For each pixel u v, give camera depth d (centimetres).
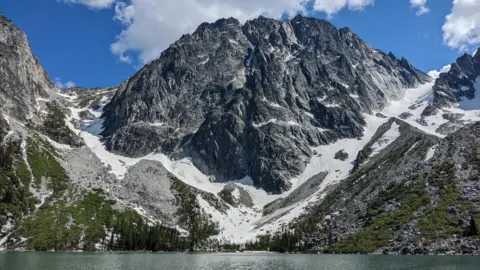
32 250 17688
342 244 17312
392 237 16412
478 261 11750
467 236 14788
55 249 18025
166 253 18775
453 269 9869
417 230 16075
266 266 12162
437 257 13425
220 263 13225
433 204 17450
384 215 18288
